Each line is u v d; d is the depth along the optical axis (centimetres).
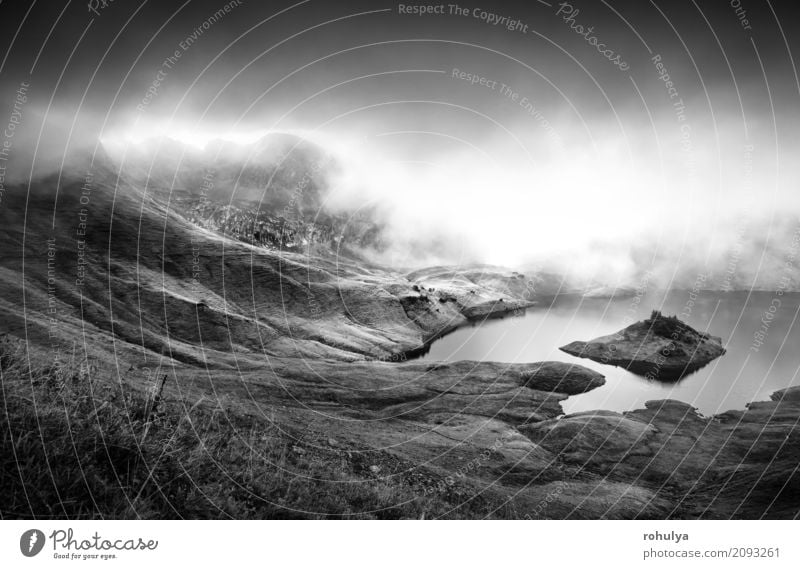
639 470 2664
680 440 3145
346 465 1605
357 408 4106
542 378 5750
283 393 4100
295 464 1124
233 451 962
